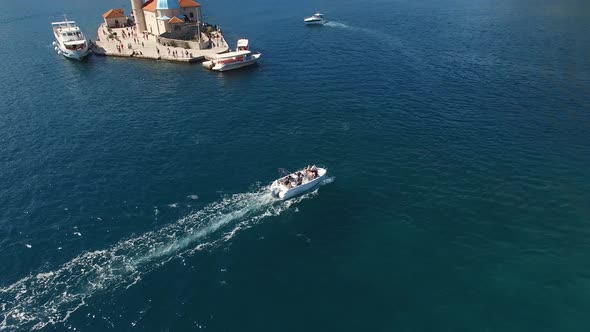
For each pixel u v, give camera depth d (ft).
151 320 133.90
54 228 172.04
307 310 136.46
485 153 219.00
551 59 361.92
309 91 305.73
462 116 260.01
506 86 305.53
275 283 146.30
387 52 394.73
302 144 232.12
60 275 149.69
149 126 258.78
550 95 287.48
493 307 135.85
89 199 189.67
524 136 234.38
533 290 141.38
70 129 257.14
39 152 231.50
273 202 184.85
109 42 436.76
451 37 441.27
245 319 133.80
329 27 500.74
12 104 296.51
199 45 402.31
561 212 175.94
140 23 455.63
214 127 254.47
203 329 131.03
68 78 348.18
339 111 270.67
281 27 508.94
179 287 144.97
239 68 361.10
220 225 172.04
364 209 181.37
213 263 154.40
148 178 204.33
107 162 219.41
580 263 151.43
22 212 182.39
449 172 204.54
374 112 268.00
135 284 146.10
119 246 161.99
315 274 149.89
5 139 246.47
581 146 222.48
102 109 285.02
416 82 317.42
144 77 346.95
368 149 225.97
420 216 176.76
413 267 151.94
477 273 148.66
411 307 136.67
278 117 265.13
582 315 132.46
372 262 154.61
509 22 496.23
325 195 190.08
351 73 340.80
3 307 137.90
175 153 226.17
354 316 134.10
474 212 177.88
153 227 171.42
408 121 255.09
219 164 214.69
